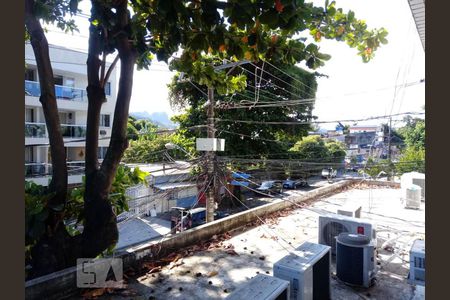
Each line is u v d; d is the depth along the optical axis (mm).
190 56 4668
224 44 3758
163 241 5254
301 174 19141
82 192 4719
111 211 4441
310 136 21344
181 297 3979
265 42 4012
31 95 16375
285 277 3355
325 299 3869
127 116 4508
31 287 3627
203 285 4289
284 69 16078
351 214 6055
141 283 4352
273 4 2844
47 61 4270
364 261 4242
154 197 10211
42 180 16141
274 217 7840
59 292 3861
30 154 16672
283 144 17500
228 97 15164
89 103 4500
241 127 15773
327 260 3904
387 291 4168
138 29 4090
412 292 4129
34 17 4051
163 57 4266
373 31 4559
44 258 4027
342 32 4520
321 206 9234
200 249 5590
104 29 4168
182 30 3717
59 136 4379
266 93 16656
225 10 3100
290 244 5879
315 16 4340
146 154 16672
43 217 3932
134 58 4414
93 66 4500
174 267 4855
